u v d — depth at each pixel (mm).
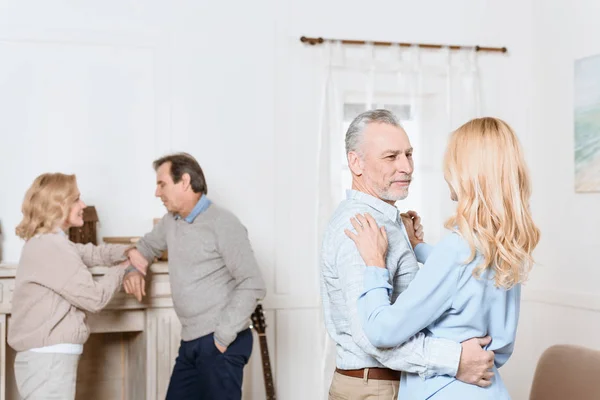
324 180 4281
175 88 4094
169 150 4066
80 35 3965
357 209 2084
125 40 4023
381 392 2039
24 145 3908
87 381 3928
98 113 4004
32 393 2980
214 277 3230
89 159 3986
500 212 1822
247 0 4211
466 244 1837
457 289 1840
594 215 4035
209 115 4137
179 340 3674
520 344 4527
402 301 1800
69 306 3064
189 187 3225
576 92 4172
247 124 4195
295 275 4234
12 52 3898
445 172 1932
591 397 2254
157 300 3635
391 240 2070
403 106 4441
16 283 3047
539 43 4559
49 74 3943
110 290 3172
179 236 3266
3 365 3490
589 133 4059
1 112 3883
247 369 4125
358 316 1868
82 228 3795
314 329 4246
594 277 4023
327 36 4336
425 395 1878
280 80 4250
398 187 2092
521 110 4645
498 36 4625
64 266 3025
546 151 4473
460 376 1857
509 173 1835
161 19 4082
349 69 4352
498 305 1896
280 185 4234
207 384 3180
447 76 4488
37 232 3068
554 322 4320
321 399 4227
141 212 4035
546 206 4461
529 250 1865
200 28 4137
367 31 4406
